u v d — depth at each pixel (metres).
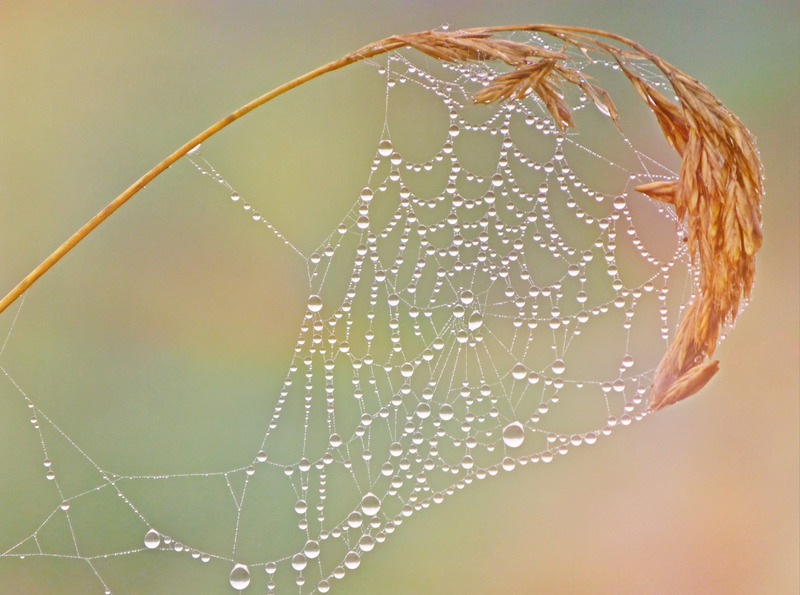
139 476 0.52
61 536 0.52
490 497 0.53
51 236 0.53
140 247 0.53
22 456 0.52
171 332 0.53
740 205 0.51
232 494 0.53
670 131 0.51
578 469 0.53
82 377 0.53
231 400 0.53
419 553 0.52
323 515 0.53
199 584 0.52
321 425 0.53
